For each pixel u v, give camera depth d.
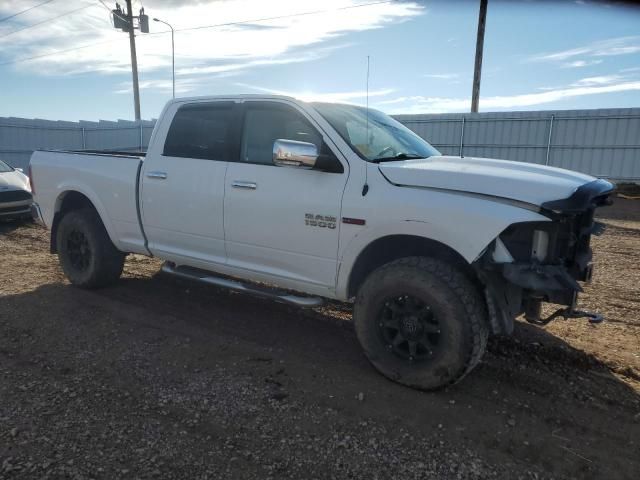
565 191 3.25
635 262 7.91
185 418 3.26
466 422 3.28
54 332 4.62
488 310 3.49
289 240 4.13
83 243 5.75
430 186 3.50
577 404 3.53
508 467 2.85
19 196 10.08
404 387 3.70
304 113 4.11
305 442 3.03
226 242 4.55
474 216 3.28
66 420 3.19
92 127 27.08
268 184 4.20
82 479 2.64
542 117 21.61
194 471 2.74
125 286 6.02
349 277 3.89
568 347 4.41
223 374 3.87
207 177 4.58
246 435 3.09
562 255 3.51
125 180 5.20
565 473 2.81
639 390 3.74
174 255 5.02
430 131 23.88
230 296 5.75
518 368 4.04
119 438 3.02
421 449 2.99
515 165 3.85
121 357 4.13
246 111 4.46
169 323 4.90
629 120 20.22
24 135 24.48
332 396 3.57
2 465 2.73
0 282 6.09
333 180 3.88
